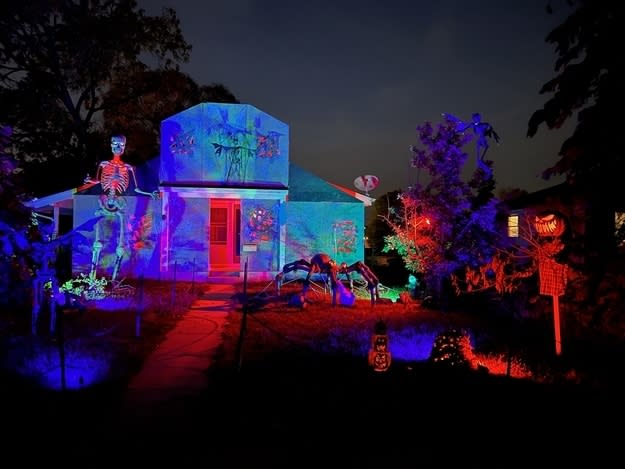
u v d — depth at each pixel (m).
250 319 13.46
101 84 31.55
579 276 10.39
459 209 15.80
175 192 20.78
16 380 8.03
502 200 16.50
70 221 27.02
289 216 21.72
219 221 24.81
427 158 16.16
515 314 13.24
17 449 5.90
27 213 12.72
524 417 6.77
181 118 21.00
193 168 20.98
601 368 9.08
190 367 9.20
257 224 21.50
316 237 21.80
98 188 21.33
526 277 13.54
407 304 16.31
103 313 13.76
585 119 9.05
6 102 28.16
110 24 29.06
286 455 5.79
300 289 19.05
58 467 5.49
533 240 11.33
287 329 12.25
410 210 16.94
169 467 5.52
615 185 9.09
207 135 21.06
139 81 32.34
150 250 21.00
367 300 17.30
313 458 5.71
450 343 8.57
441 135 16.08
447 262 15.89
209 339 11.35
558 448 5.93
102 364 8.88
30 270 12.83
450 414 6.87
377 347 8.52
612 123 8.76
